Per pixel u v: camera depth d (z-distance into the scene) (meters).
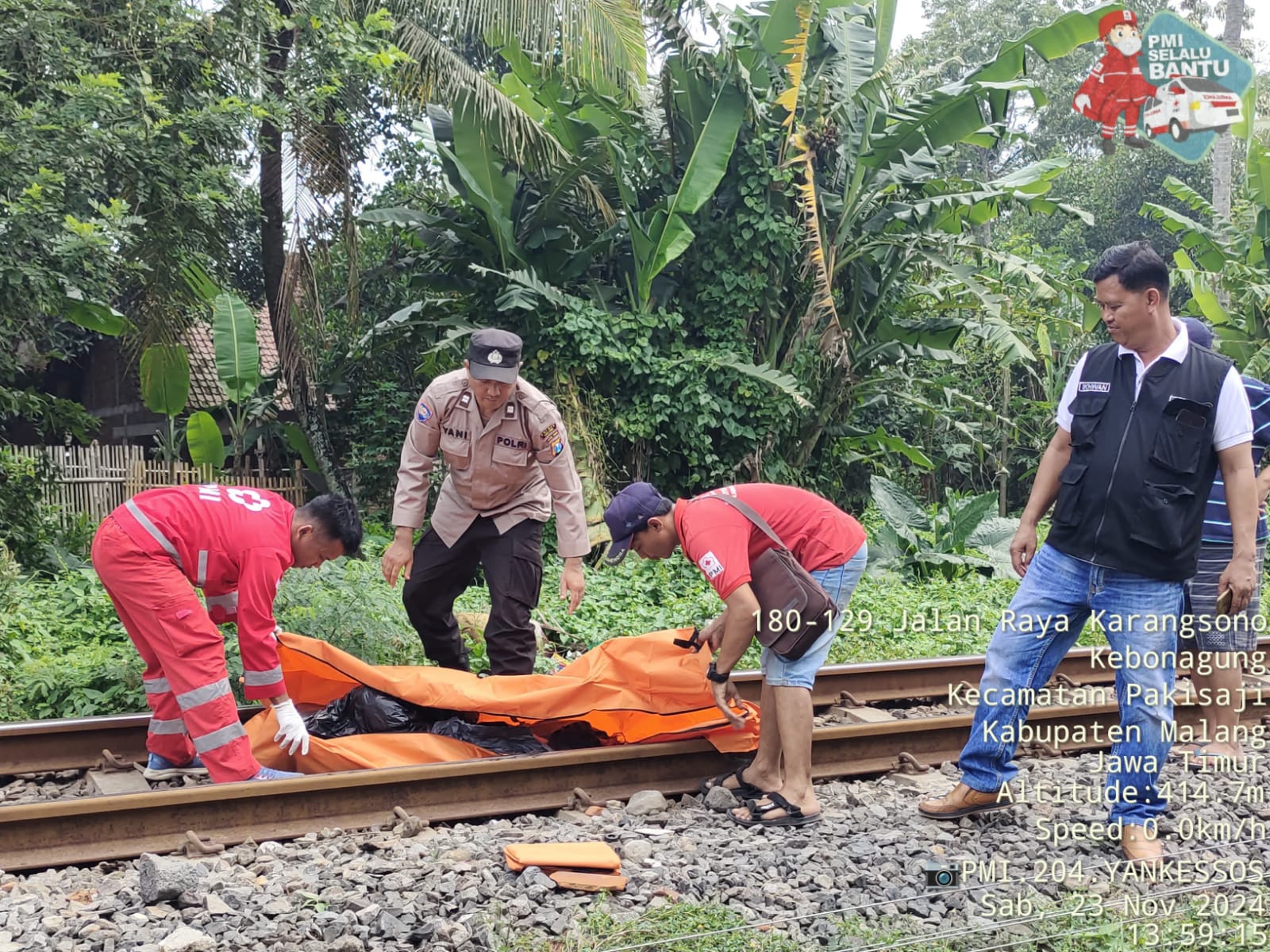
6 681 6.07
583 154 12.89
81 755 4.86
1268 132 18.88
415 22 12.25
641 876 3.72
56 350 14.15
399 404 15.91
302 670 4.96
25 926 3.23
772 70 13.26
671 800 4.77
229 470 15.92
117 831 3.88
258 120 11.50
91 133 9.52
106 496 14.09
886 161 12.98
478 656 6.81
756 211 12.72
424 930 3.23
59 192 9.24
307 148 12.58
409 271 14.99
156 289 11.73
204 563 4.31
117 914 3.33
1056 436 4.39
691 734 4.93
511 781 4.51
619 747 4.79
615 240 13.43
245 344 13.30
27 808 3.75
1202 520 3.99
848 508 16.41
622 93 12.72
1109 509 4.00
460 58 11.82
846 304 14.52
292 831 4.08
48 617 7.62
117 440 19.53
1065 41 11.92
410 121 16.72
